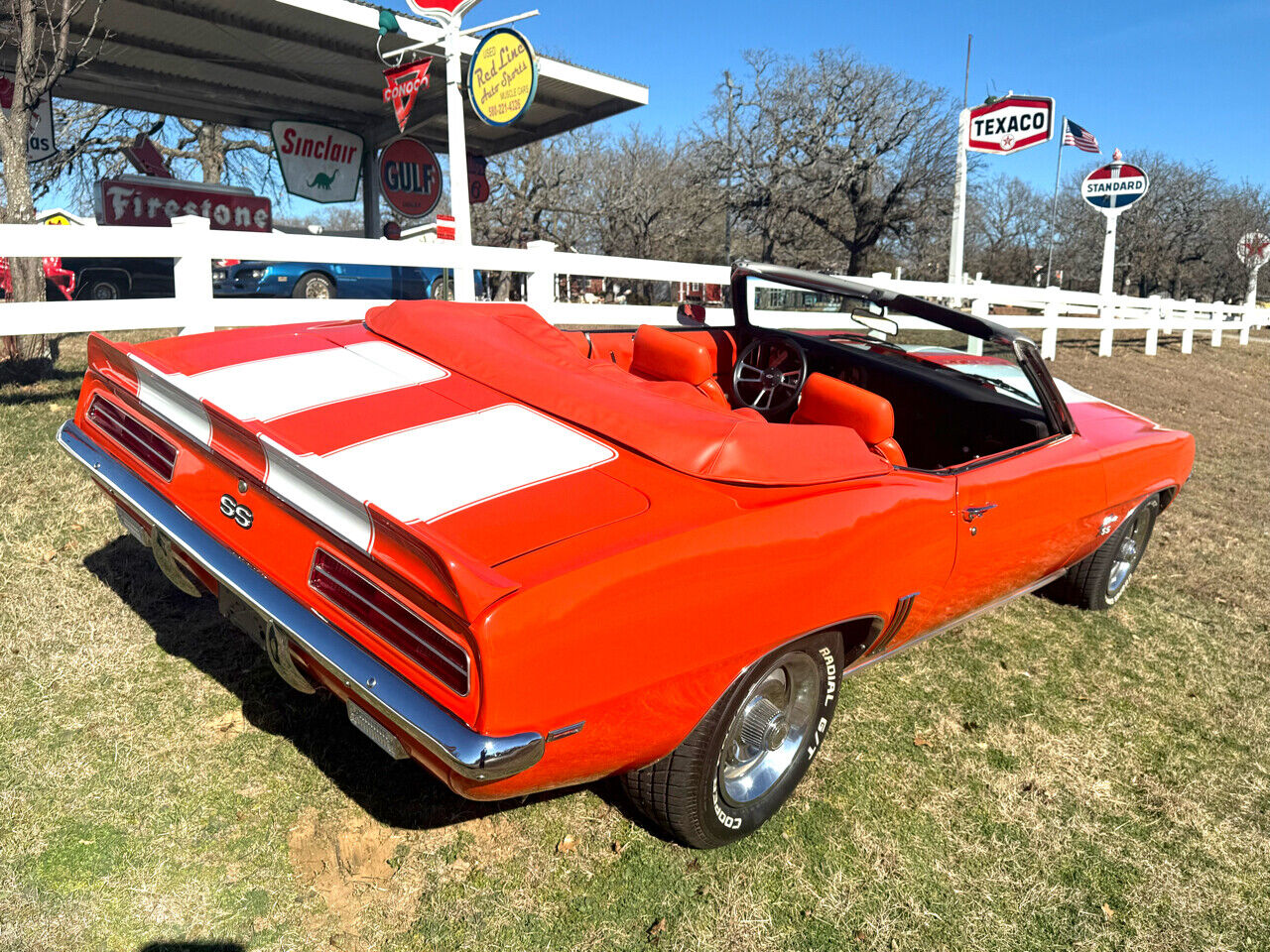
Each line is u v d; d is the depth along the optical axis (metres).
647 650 1.94
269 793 2.41
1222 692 3.71
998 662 3.72
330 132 15.20
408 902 2.13
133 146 15.80
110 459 2.61
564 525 1.98
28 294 6.65
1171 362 14.92
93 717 2.62
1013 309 23.77
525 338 3.01
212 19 10.71
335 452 2.10
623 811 2.54
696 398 3.30
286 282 13.39
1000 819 2.73
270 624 2.13
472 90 8.69
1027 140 11.03
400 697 1.79
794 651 2.39
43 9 6.95
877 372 3.75
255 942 1.97
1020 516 3.13
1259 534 5.96
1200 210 59.75
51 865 2.09
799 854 2.47
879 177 40.53
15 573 3.30
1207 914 2.44
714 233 45.72
